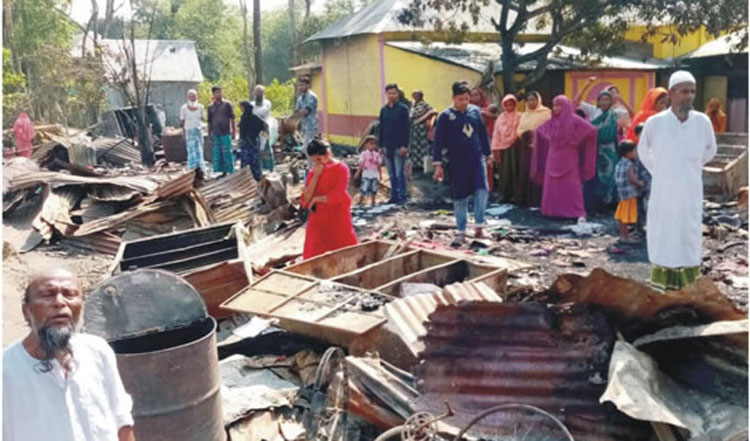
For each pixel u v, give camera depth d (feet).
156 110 86.69
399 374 14.90
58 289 8.63
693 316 13.94
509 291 20.54
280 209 33.86
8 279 26.32
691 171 19.15
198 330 14.16
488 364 14.03
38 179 37.58
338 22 84.43
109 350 9.30
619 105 40.47
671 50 74.02
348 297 17.71
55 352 8.46
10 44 95.61
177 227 33.53
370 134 43.27
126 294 13.62
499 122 39.96
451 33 61.77
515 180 39.37
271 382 16.17
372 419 14.28
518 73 63.00
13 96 84.58
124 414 9.26
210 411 13.25
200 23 199.82
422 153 46.37
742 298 22.11
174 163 68.18
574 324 13.87
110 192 36.88
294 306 17.47
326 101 83.46
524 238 31.09
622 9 58.39
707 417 12.45
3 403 8.36
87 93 87.61
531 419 13.44
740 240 29.30
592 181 36.37
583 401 13.41
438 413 13.70
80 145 61.62
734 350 12.98
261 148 50.14
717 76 69.26
